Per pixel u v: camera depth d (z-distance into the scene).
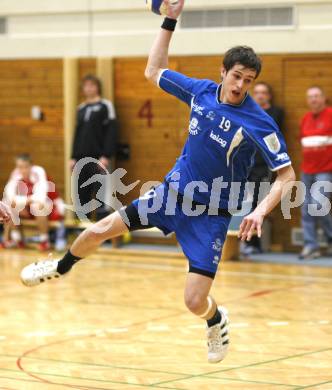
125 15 26.89
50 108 27.78
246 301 17.77
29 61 28.00
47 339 14.16
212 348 10.95
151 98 26.44
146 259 24.45
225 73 10.28
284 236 25.28
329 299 17.95
